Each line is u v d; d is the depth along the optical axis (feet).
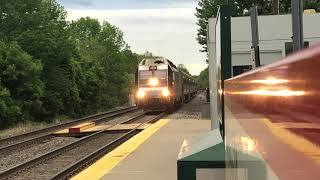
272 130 5.32
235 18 45.65
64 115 191.31
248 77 8.01
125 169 40.06
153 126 82.12
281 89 4.79
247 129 8.43
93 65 229.66
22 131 113.39
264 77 5.89
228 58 22.16
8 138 83.56
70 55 189.98
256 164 7.06
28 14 180.04
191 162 21.36
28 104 157.17
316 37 46.62
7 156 64.18
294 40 16.87
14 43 156.76
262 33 47.24
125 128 95.45
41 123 158.92
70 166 49.16
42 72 179.73
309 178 3.97
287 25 46.47
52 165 54.65
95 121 120.06
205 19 191.31
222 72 22.06
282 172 4.82
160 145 55.62
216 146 21.59
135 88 144.56
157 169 39.96
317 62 3.69
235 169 11.99
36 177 46.73
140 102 142.41
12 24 177.17
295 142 4.30
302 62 4.04
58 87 182.29
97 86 224.33
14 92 156.56
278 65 4.96
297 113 4.20
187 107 167.53
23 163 51.72
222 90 21.57
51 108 177.68
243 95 9.16
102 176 37.17
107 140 82.28
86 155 60.29
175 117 109.09
